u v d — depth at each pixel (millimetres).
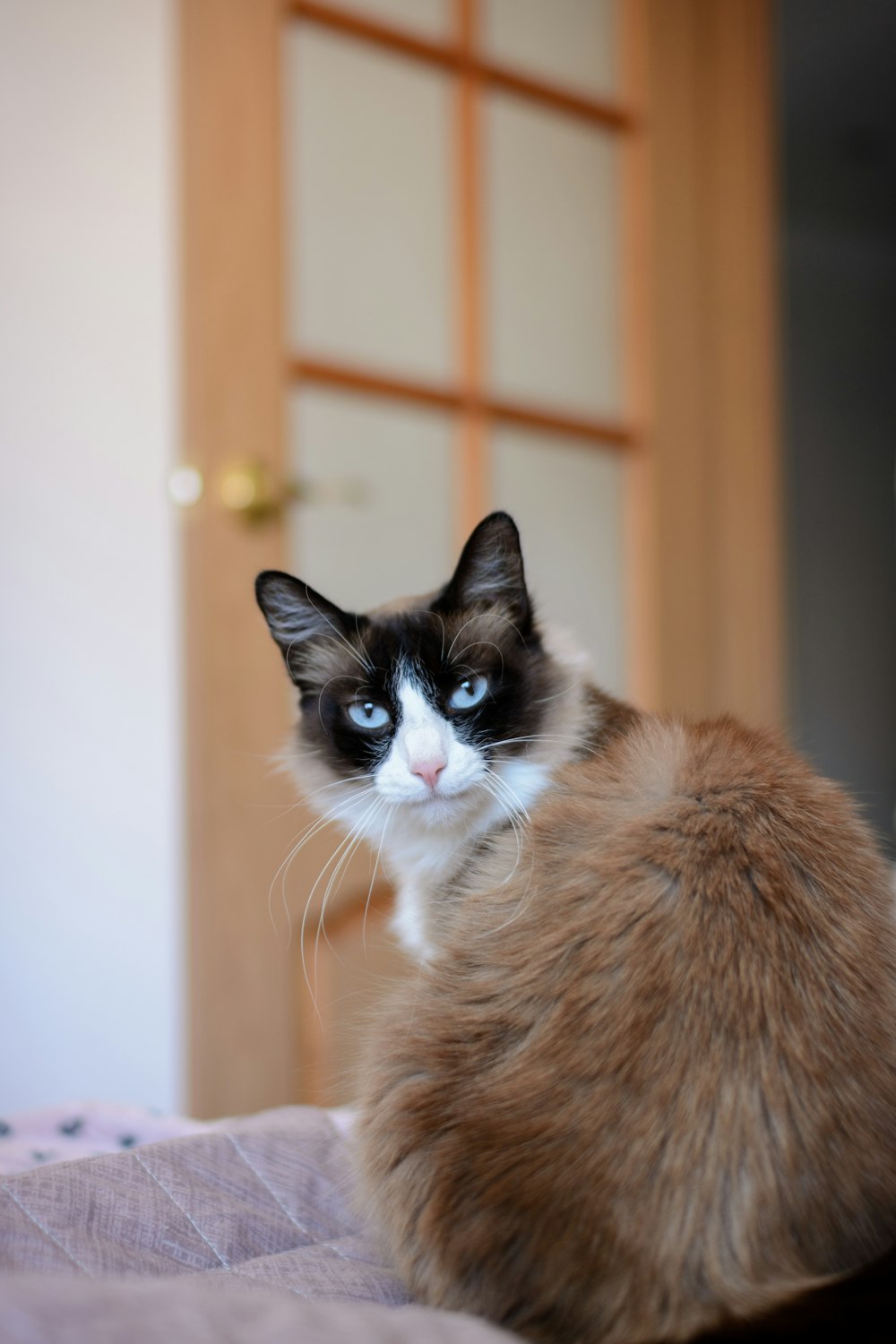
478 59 2621
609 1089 942
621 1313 880
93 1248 1024
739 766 1188
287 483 2361
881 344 6098
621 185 2822
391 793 1476
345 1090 1390
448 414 2592
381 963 2354
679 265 2824
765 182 2949
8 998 2445
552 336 2711
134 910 2408
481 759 1461
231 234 2385
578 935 1031
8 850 2469
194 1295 821
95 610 2477
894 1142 944
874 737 5957
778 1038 951
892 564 6070
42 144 2551
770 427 2916
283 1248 1132
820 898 1054
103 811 2441
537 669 1544
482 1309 931
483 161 2631
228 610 2346
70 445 2512
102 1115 1559
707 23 2951
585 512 2729
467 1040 1042
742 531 2861
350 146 2518
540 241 2701
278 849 2322
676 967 977
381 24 2535
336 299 2492
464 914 1189
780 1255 897
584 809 1178
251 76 2406
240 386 2373
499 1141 958
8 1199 1060
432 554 2570
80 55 2547
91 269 2520
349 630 1583
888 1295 819
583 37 2799
